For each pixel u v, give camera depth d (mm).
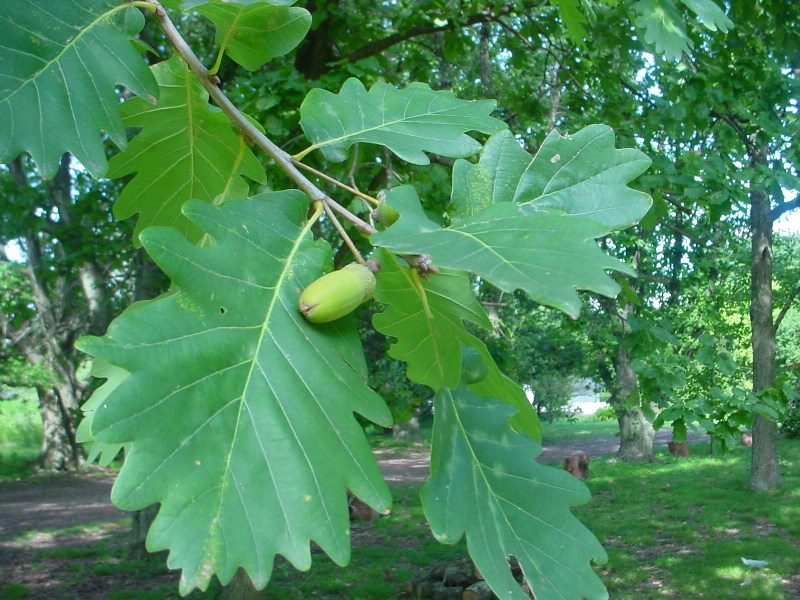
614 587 9922
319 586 10508
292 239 1572
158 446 1230
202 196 2287
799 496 14711
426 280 1746
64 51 1711
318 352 1441
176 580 11094
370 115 2088
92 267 12289
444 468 1642
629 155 1912
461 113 2125
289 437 1326
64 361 20938
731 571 10391
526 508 1639
